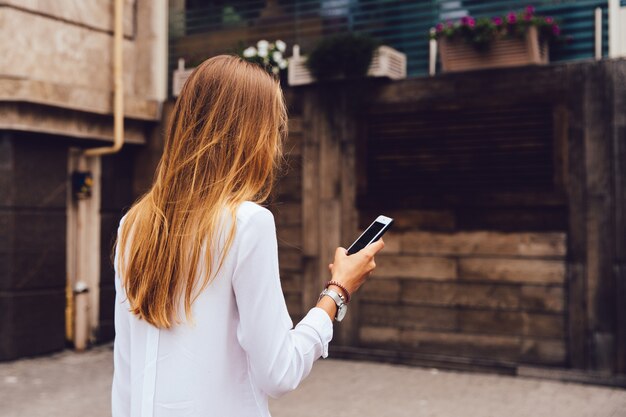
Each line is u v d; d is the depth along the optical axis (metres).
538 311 6.18
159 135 7.91
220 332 1.41
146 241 1.47
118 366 1.55
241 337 1.39
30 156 6.90
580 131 6.02
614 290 5.90
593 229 5.98
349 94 6.95
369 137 6.90
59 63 7.05
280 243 7.30
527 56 6.18
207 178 1.46
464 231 6.48
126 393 1.54
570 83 6.04
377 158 6.86
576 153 6.04
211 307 1.41
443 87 6.54
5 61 6.61
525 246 6.24
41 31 6.87
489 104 6.35
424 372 6.38
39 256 6.98
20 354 6.84
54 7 6.98
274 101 1.55
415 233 6.69
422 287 6.66
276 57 7.22
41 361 6.84
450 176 6.54
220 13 7.86
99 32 7.48
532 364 6.20
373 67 6.73
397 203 6.76
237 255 1.40
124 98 7.49
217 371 1.41
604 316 5.93
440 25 6.52
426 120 6.63
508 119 6.30
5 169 6.73
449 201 6.52
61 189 7.21
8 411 5.17
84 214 7.56
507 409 5.18
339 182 7.00
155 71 7.96
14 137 6.75
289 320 1.45
